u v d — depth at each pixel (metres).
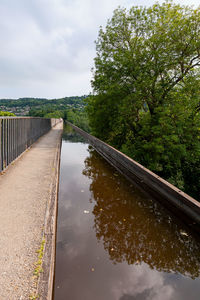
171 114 13.88
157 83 15.17
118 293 2.40
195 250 3.35
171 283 2.64
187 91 13.60
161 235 3.70
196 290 2.54
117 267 2.85
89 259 2.97
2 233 2.95
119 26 16.23
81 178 7.18
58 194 5.61
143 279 2.67
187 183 15.05
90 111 22.38
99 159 10.74
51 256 2.50
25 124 9.77
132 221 4.17
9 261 2.38
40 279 2.13
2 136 5.91
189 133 13.44
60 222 4.04
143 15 15.00
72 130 32.94
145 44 14.27
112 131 21.69
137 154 16.59
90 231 3.74
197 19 13.12
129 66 14.12
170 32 13.12
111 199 5.31
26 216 3.49
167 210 4.70
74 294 2.34
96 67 17.14
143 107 17.25
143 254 3.18
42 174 6.08
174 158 13.52
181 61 13.90
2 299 1.88
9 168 6.63
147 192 5.84
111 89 15.42
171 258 3.14
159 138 13.20
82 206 4.84
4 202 4.02
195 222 3.82
